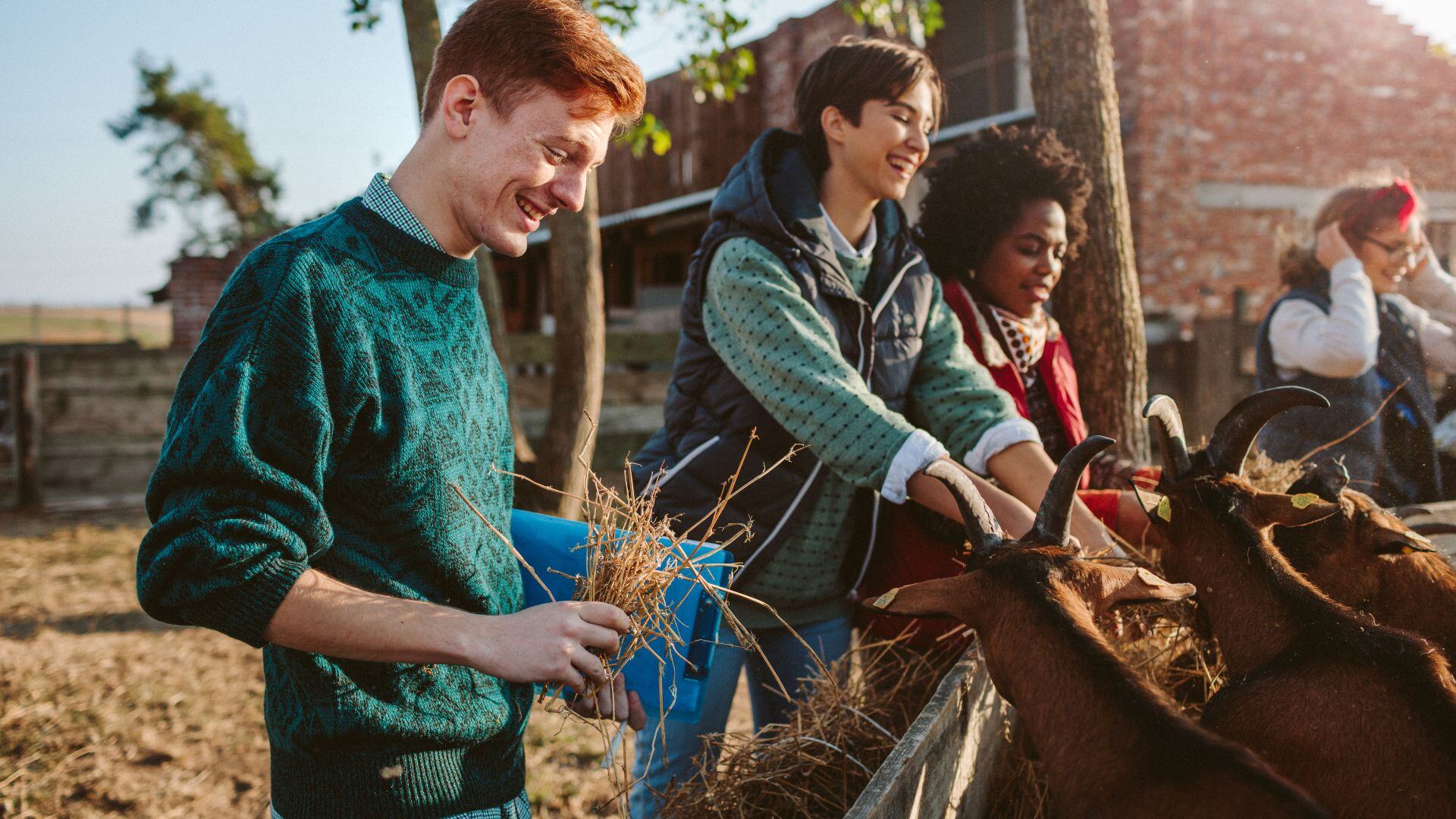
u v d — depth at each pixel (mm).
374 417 1495
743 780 2418
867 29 12023
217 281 15125
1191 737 1589
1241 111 10570
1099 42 3646
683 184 15336
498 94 1540
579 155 1609
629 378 9336
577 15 1572
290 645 1415
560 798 3797
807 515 2617
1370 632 1974
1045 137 3096
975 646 2400
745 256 2506
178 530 1366
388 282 1544
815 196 2629
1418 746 1812
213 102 33156
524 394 9250
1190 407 7832
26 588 6883
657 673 1974
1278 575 2127
